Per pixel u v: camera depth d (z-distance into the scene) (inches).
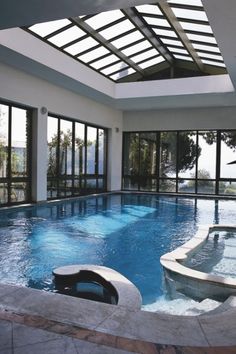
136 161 525.3
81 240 212.2
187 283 133.6
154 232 239.3
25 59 275.7
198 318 85.5
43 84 342.6
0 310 87.0
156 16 281.1
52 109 357.7
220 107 463.5
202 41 313.0
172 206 373.1
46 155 354.6
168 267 143.6
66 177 402.6
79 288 135.1
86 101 421.1
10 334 75.1
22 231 233.0
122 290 113.5
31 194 345.4
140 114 512.1
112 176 501.4
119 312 87.7
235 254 188.5
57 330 77.2
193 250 181.2
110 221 278.8
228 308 99.5
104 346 71.0
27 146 338.3
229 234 237.5
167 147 504.1
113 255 181.0
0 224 254.4
